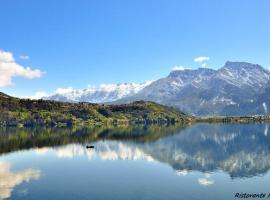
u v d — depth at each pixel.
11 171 145.50
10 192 111.50
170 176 138.38
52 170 148.38
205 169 155.50
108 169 151.88
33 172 143.88
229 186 122.81
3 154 193.50
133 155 195.12
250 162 178.38
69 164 163.88
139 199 105.44
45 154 194.75
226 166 164.38
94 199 105.25
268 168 160.00
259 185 124.75
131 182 127.19
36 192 111.88
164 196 108.88
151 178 134.50
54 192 112.12
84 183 125.00
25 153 198.12
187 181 130.00
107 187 119.31
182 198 106.75
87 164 164.25
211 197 108.75
